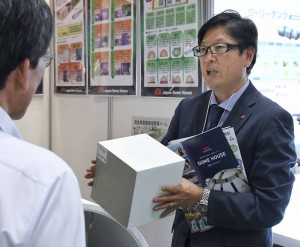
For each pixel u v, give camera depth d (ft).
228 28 3.67
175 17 5.91
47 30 2.12
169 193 3.18
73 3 8.08
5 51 1.91
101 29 7.36
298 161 5.57
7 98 2.08
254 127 3.51
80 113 8.14
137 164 2.95
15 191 1.68
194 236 3.77
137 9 6.58
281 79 5.77
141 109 6.66
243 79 3.82
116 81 7.09
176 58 5.95
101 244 4.43
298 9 5.80
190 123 4.15
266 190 3.33
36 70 2.16
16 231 1.60
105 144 3.36
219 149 3.43
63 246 1.69
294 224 4.50
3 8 1.87
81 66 7.97
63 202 1.74
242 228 3.44
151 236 6.41
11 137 1.94
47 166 1.79
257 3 5.56
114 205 3.19
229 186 3.53
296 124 5.74
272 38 5.66
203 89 5.58
